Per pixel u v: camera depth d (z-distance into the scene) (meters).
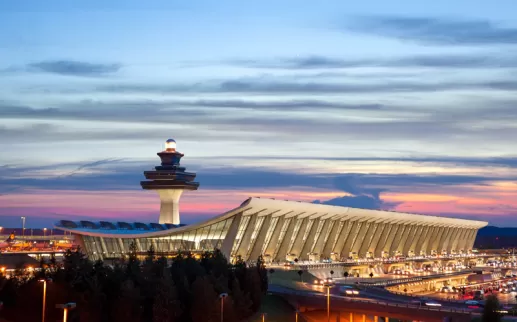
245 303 133.38
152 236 194.62
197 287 122.88
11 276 123.44
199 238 197.50
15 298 118.50
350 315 154.25
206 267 146.62
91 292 118.19
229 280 140.88
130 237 196.12
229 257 197.12
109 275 123.81
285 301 153.25
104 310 118.00
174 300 118.50
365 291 169.88
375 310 139.62
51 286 115.50
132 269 127.81
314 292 156.38
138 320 116.94
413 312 134.88
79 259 123.81
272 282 178.75
